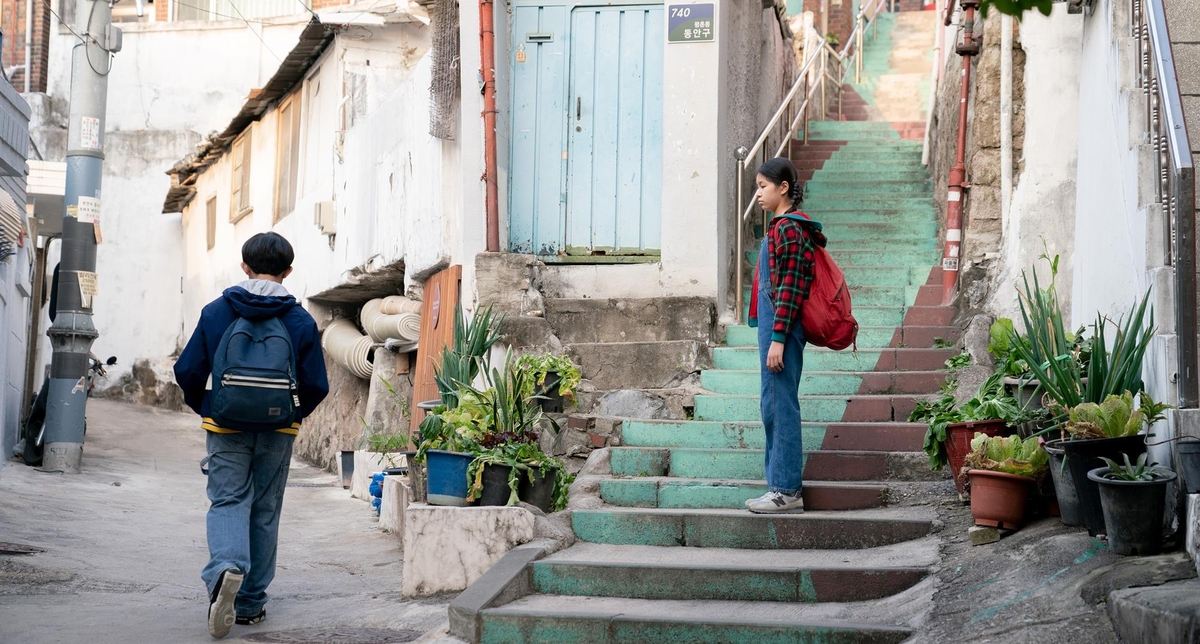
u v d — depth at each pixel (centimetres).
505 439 602
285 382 500
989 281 794
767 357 565
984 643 393
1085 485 452
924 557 504
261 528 526
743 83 968
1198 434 427
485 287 804
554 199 871
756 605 490
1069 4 669
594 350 772
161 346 2206
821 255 577
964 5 865
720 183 842
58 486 1003
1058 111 757
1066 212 747
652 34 870
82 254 1147
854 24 1812
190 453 1485
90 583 607
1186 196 445
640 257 855
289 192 1571
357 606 564
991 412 552
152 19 2308
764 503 567
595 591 517
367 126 1245
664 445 684
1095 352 500
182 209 2216
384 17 1289
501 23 866
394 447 1022
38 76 2325
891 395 714
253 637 496
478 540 558
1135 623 354
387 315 1168
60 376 1122
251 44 2183
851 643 434
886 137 1358
